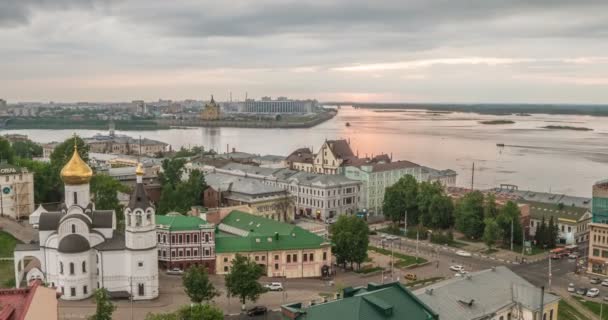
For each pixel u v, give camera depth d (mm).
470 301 104750
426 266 177375
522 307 108688
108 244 143000
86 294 141125
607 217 169250
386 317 85812
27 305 68875
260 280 160750
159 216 172375
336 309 86125
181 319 105188
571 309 141000
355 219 172250
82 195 150000
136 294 141250
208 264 164625
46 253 142875
